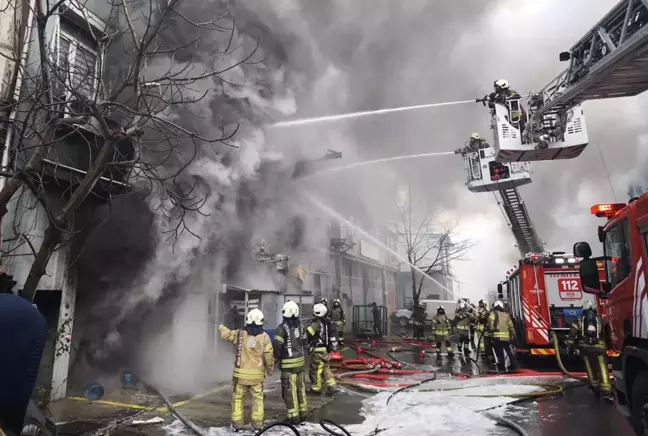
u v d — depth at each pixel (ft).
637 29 15.29
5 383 4.03
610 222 14.51
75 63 21.20
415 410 19.40
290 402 17.54
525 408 20.31
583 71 17.84
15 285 19.11
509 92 22.54
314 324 23.56
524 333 32.86
